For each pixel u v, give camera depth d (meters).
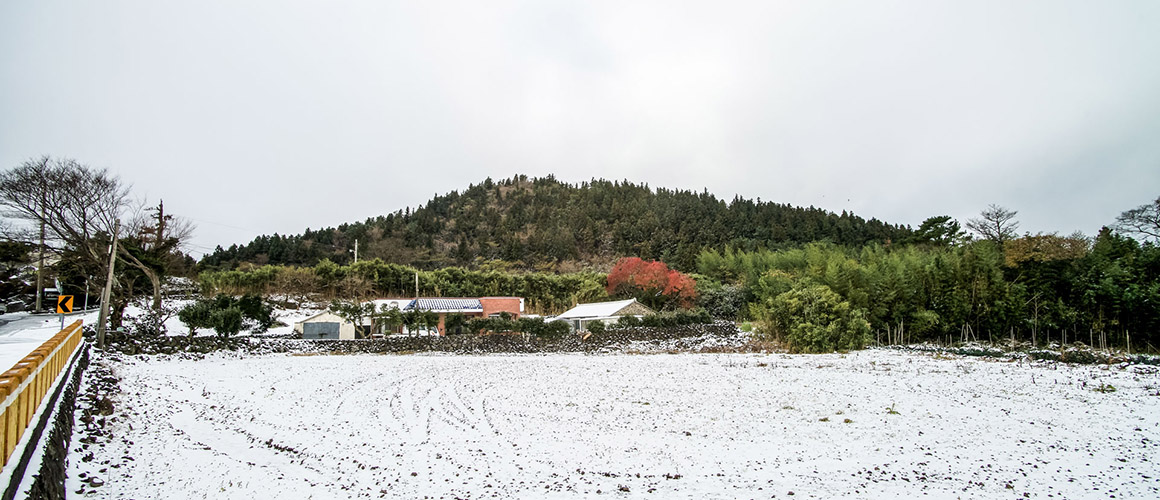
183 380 19.44
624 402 16.77
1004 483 9.66
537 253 112.75
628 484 9.54
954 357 28.72
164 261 34.62
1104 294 32.59
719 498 8.93
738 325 45.47
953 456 11.25
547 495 8.98
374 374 22.70
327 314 38.09
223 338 30.83
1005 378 20.95
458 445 12.00
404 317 39.44
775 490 9.29
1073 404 16.16
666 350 34.72
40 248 30.64
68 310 23.27
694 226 112.88
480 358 30.11
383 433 13.04
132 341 26.94
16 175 28.00
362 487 9.24
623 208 139.50
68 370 12.52
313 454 11.16
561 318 51.94
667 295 57.31
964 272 36.69
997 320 35.06
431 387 19.58
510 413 15.27
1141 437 12.61
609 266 102.62
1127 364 24.33
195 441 11.64
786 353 32.09
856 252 78.12
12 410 5.98
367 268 62.88
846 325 32.50
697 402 16.73
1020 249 36.59
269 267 60.91
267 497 8.58
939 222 65.00
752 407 15.97
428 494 8.98
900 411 15.40
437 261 102.56
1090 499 8.94
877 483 9.64
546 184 197.38
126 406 13.89
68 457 9.23
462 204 170.50
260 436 12.41
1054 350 30.58
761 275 55.75
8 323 34.06
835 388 19.06
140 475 9.05
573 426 13.77
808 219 116.06
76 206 29.44
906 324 38.34
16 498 5.58
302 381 20.48
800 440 12.46
